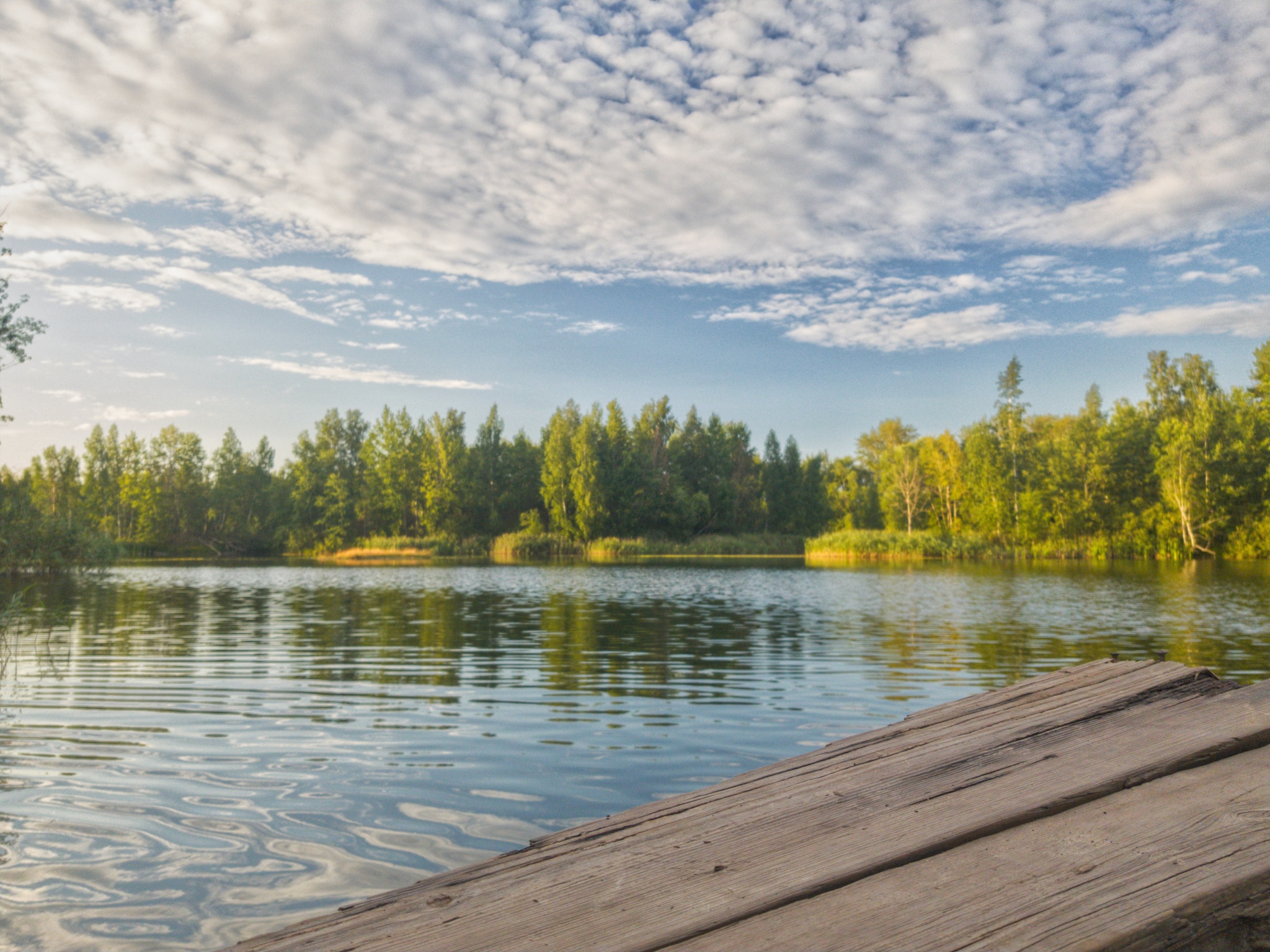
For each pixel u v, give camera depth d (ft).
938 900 4.25
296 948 4.45
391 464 267.18
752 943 4.01
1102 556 172.96
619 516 246.06
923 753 6.46
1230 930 4.00
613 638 45.83
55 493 273.54
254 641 44.42
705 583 98.37
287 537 265.95
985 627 50.90
